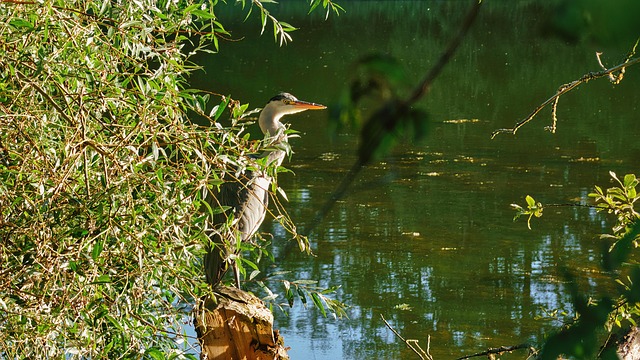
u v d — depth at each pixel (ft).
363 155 3.47
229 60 143.54
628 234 4.16
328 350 42.42
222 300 26.37
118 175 20.25
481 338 43.68
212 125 22.56
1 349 19.01
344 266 53.52
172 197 21.25
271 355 26.16
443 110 106.01
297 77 126.21
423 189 71.46
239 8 179.42
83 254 19.98
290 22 181.78
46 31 18.80
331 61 139.95
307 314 46.96
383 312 47.06
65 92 18.90
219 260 27.61
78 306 19.48
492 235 59.62
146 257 20.59
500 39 158.92
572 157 81.92
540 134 92.32
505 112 104.78
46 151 19.72
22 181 19.30
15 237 19.88
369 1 201.46
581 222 62.23
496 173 76.23
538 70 132.67
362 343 43.24
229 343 25.95
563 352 4.33
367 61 3.46
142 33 21.33
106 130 21.43
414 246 57.41
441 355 41.91
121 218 20.07
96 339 21.11
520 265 53.57
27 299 19.47
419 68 123.65
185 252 20.85
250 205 31.27
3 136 19.71
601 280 49.24
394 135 3.43
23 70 20.71
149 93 21.04
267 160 22.95
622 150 84.28
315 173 76.28
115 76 22.18
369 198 68.69
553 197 68.54
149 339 23.54
